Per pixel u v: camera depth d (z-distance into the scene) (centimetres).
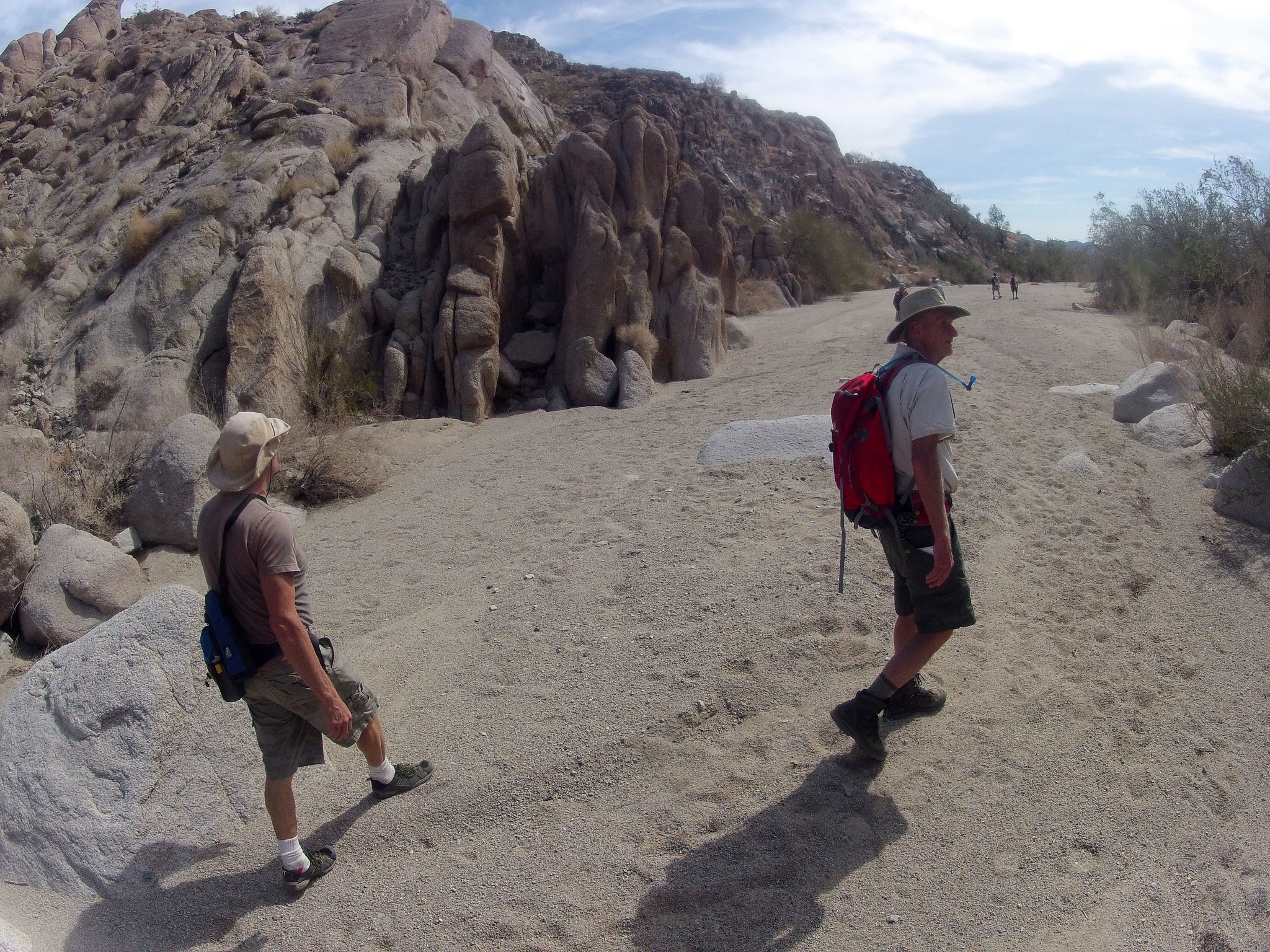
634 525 654
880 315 2122
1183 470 731
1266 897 327
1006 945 304
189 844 375
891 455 357
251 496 324
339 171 1451
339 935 320
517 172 1365
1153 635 495
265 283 1123
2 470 843
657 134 1408
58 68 2231
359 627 559
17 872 365
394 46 2055
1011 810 361
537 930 313
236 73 1777
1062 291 2950
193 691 402
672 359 1362
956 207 7600
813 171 6194
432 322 1230
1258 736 418
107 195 1550
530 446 991
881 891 324
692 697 422
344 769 408
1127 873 337
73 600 641
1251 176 1647
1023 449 762
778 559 549
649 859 340
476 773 391
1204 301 1501
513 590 571
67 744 390
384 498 862
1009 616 496
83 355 1159
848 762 384
